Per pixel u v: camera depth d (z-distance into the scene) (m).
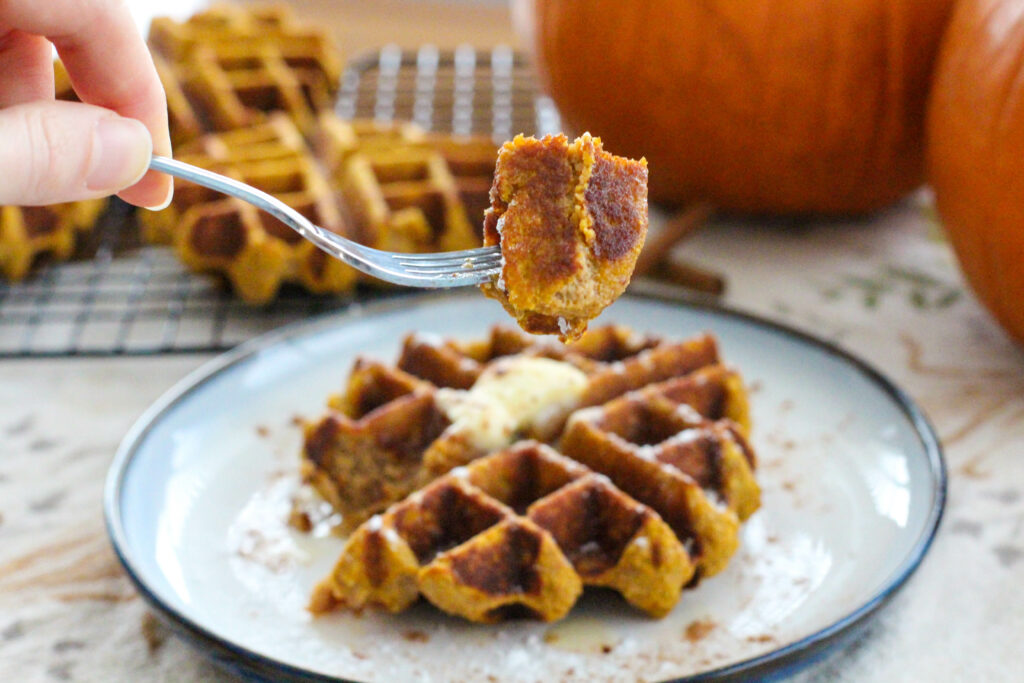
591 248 0.39
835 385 0.54
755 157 0.62
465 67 0.89
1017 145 0.52
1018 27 0.53
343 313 0.57
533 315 0.40
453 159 0.66
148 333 0.61
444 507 0.46
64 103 0.38
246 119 0.72
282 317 0.62
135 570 0.44
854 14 0.59
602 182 0.39
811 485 0.50
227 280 0.63
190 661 0.45
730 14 0.59
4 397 0.57
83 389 0.57
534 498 0.47
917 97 0.61
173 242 0.63
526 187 0.39
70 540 0.50
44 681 0.44
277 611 0.45
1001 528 0.50
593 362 0.52
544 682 0.42
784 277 0.65
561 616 0.44
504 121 0.78
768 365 0.55
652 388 0.50
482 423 0.49
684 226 0.65
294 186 0.63
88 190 0.39
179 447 0.50
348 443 0.49
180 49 0.79
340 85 0.84
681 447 0.47
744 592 0.45
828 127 0.61
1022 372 0.58
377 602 0.45
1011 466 0.52
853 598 0.44
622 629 0.44
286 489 0.50
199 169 0.39
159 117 0.44
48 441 0.54
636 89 0.62
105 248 0.67
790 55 0.60
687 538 0.45
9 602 0.47
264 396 0.53
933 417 0.55
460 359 0.52
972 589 0.47
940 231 0.69
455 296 0.58
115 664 0.45
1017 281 0.54
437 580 0.43
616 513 0.45
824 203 0.65
